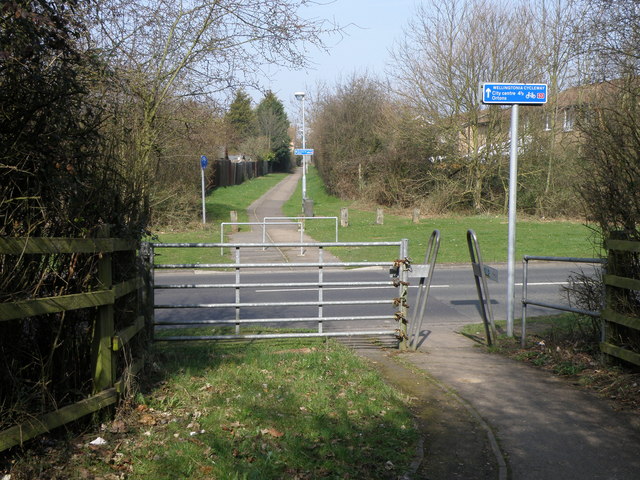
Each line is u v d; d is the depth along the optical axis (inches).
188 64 361.1
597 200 263.1
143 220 230.8
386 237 948.0
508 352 310.3
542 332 350.0
